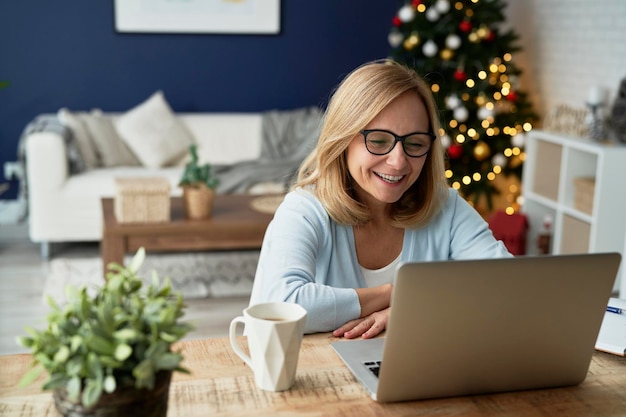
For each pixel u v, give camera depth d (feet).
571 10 17.13
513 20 19.77
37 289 13.85
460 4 17.47
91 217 16.02
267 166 17.60
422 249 5.93
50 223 15.88
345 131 5.37
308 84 20.62
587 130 15.05
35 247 16.83
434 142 5.62
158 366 3.29
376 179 5.39
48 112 19.20
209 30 19.72
